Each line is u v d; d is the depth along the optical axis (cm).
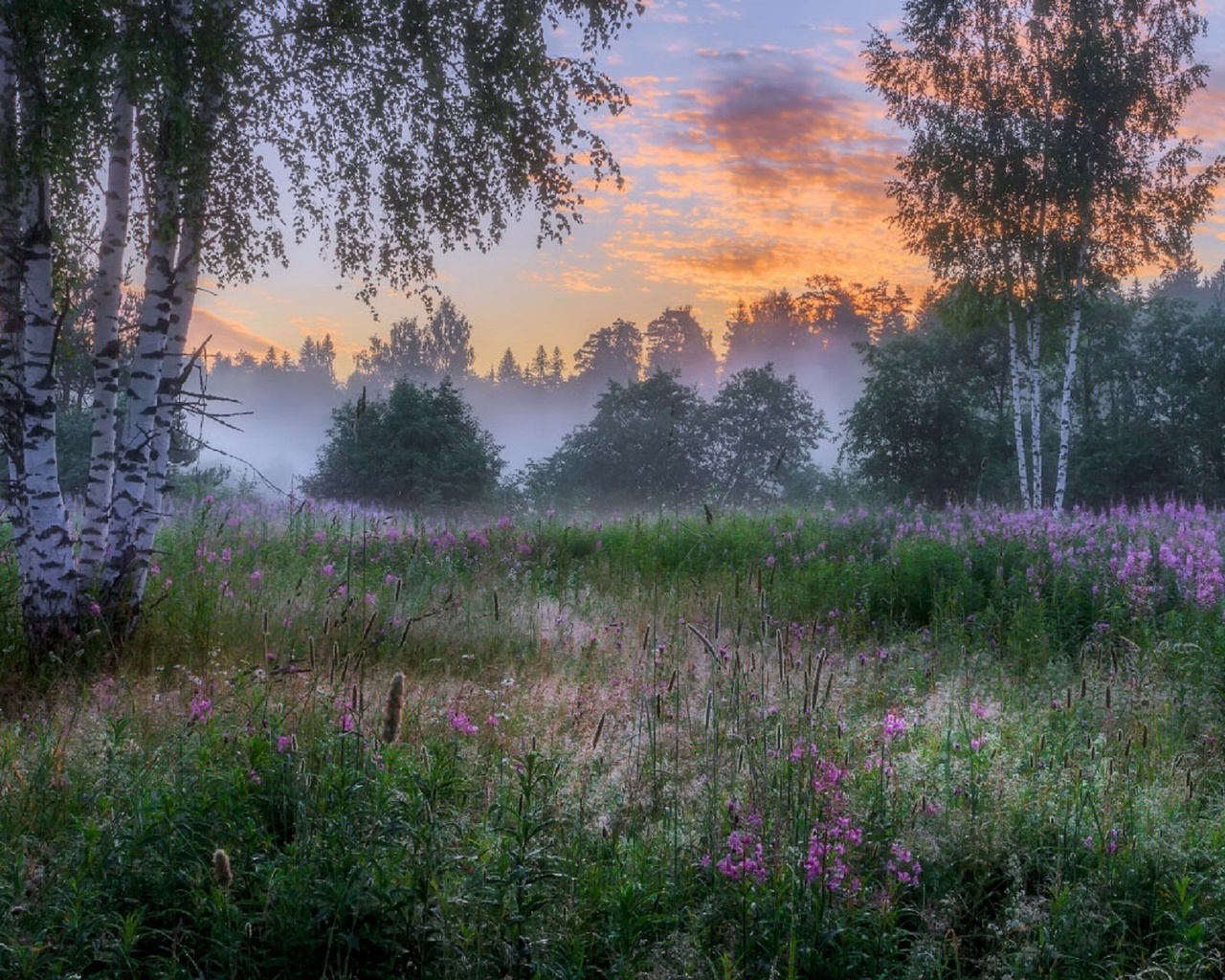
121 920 417
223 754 546
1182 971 422
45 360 871
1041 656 932
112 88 913
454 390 3519
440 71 1052
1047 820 541
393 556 1380
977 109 2817
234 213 1096
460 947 414
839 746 584
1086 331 3566
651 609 1127
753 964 430
